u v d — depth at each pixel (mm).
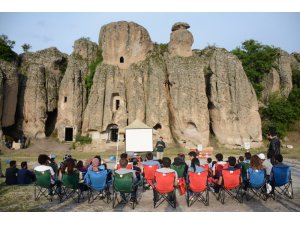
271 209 9820
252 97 43531
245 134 41969
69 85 46062
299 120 52594
